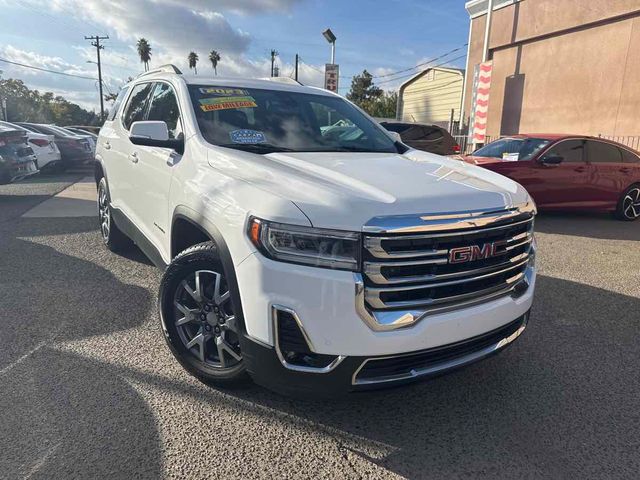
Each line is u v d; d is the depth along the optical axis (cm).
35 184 1259
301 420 273
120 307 416
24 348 341
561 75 1483
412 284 232
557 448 257
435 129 1412
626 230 831
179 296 305
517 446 258
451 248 237
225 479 228
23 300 427
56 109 8219
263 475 232
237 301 249
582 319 425
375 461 244
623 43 1293
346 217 224
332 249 223
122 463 235
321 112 403
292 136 363
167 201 347
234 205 257
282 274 229
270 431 263
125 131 481
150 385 300
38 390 291
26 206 903
